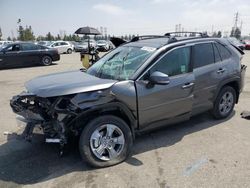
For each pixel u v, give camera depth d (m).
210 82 4.69
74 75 4.23
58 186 3.19
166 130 4.82
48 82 3.79
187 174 3.40
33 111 3.48
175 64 4.17
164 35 5.14
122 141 3.67
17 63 14.84
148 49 4.16
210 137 4.51
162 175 3.38
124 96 3.61
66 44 30.14
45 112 3.49
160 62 3.99
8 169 3.58
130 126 3.82
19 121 3.72
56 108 3.33
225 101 5.27
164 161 3.73
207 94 4.71
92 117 3.49
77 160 3.78
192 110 4.52
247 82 9.29
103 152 3.57
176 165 3.62
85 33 9.88
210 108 4.95
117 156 3.65
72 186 3.19
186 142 4.33
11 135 4.72
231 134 4.63
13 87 9.05
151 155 3.91
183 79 4.22
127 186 3.17
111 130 3.58
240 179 3.27
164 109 4.07
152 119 3.99
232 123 5.14
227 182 3.21
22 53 14.97
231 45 5.36
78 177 3.37
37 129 3.45
